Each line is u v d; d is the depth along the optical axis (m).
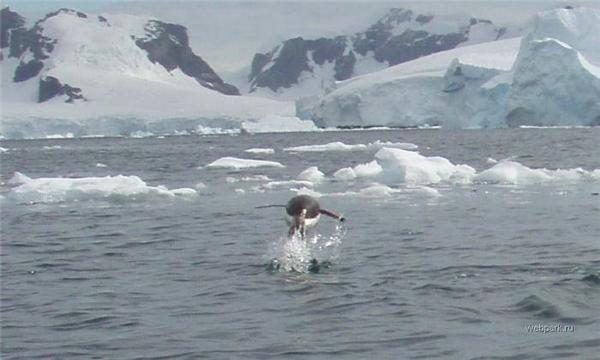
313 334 10.08
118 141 119.50
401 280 13.19
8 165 58.59
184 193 29.92
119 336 10.21
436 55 165.12
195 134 153.62
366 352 9.27
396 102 136.50
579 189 28.23
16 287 13.48
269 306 11.62
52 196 28.59
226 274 14.23
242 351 9.44
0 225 22.17
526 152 56.78
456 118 129.12
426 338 9.73
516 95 109.88
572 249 16.00
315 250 16.36
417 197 26.95
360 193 28.55
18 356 9.45
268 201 27.30
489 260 14.91
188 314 11.27
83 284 13.66
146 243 18.44
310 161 52.75
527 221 20.55
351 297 12.00
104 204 27.02
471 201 25.44
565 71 106.06
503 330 9.94
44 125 161.88
